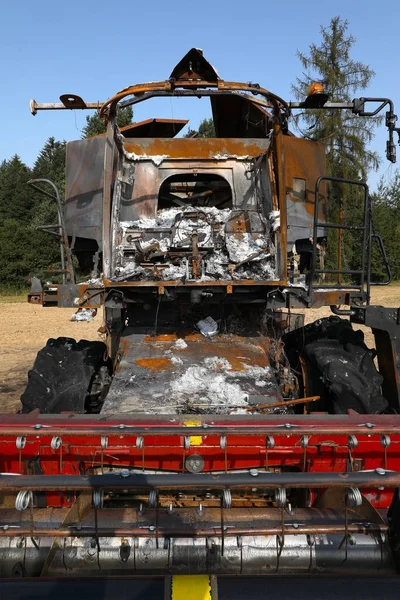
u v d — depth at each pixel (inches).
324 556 97.9
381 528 97.4
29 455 123.5
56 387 152.7
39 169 2378.2
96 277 195.2
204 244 173.3
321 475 88.0
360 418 115.2
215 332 179.8
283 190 163.0
